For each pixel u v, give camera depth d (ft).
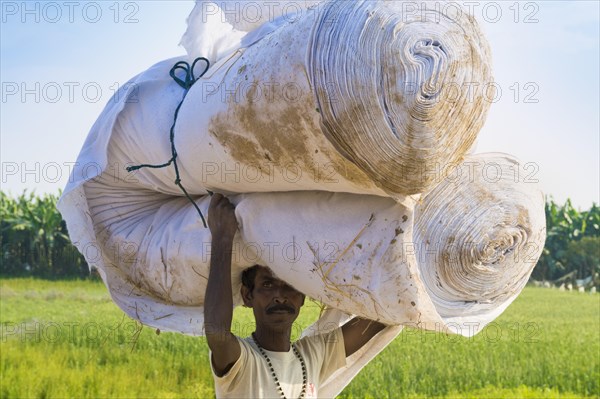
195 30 16.97
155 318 17.40
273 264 15.76
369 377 54.24
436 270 16.29
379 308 14.92
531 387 56.90
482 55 13.38
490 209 16.22
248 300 17.40
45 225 146.82
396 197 13.96
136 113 17.07
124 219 17.94
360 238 14.69
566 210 176.04
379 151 13.12
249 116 14.40
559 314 103.14
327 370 18.17
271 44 14.35
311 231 15.10
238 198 16.12
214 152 15.37
